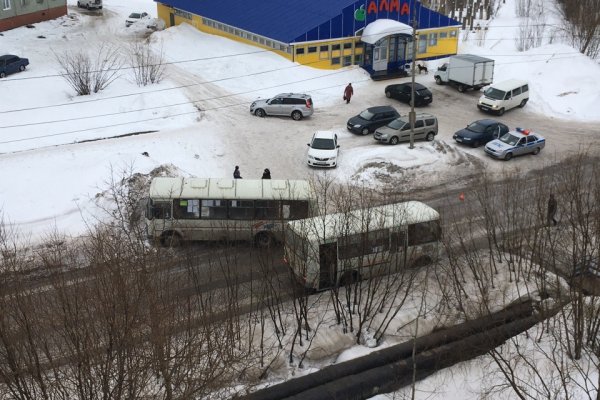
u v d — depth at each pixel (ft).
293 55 145.18
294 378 56.90
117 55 156.15
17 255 74.13
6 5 170.50
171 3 178.09
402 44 154.40
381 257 68.13
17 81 135.85
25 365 48.93
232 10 161.48
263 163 106.63
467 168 105.60
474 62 139.85
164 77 141.28
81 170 95.91
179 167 102.37
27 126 114.11
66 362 50.52
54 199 89.25
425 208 74.54
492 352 55.83
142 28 184.34
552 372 53.57
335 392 55.31
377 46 150.00
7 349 45.98
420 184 100.48
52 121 116.78
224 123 121.08
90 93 130.11
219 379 55.26
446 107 135.44
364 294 69.41
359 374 57.41
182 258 76.95
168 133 114.01
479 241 80.23
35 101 125.80
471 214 83.51
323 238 66.54
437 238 73.00
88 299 53.31
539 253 66.64
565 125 128.36
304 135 117.80
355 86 145.18
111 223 81.25
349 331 63.87
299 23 148.05
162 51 157.58
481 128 114.73
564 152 112.98
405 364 58.39
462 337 61.77
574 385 55.62
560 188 89.40
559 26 187.32
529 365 53.21
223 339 58.03
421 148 110.11
